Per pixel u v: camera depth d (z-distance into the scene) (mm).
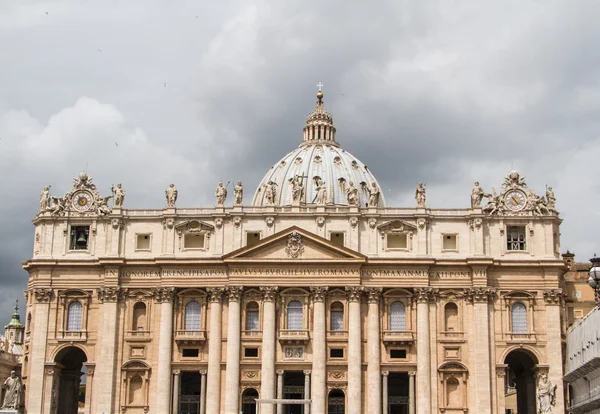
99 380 117688
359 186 187125
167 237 121438
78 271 121750
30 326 121875
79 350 122062
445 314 118875
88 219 123125
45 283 121312
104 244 122438
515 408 153125
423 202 121625
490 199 121875
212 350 117188
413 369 116500
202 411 116438
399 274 118688
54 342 119688
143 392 117500
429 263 118188
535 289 118812
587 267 137125
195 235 121875
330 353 117188
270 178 192750
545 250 120188
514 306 119188
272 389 115000
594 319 91188
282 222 120875
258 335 117500
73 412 127062
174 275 119812
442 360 117000
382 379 116688
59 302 120875
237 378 115875
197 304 120250
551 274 119000
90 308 121000
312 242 118688
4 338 147000
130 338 118938
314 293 117688
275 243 118750
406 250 120125
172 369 117688
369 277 118562
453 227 121000
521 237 121625
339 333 117375
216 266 119375
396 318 118812
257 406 114000
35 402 117625
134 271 120938
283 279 118062
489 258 117750
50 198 125188
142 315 120562
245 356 117250
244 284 118062
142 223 123000
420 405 114812
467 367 116438
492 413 115000
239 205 121375
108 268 120375
